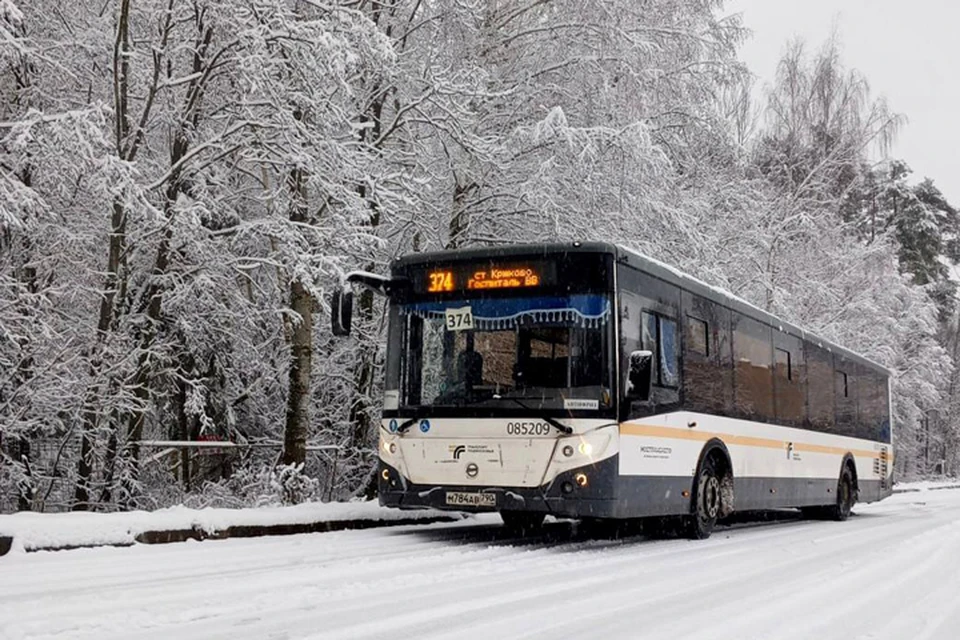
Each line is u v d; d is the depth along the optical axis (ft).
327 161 46.93
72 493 50.52
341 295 36.32
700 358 41.27
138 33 50.88
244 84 46.09
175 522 33.68
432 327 36.27
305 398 51.80
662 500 36.94
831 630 20.17
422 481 35.24
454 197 59.52
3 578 24.72
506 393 34.50
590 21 60.44
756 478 47.24
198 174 51.37
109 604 21.09
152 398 56.13
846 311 108.27
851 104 108.99
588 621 20.51
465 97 55.21
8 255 47.88
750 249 76.84
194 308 55.42
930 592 25.84
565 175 55.67
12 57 40.75
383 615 20.47
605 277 34.37
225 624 19.25
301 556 30.48
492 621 20.15
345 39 44.16
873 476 69.46
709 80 64.08
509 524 43.60
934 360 152.76
